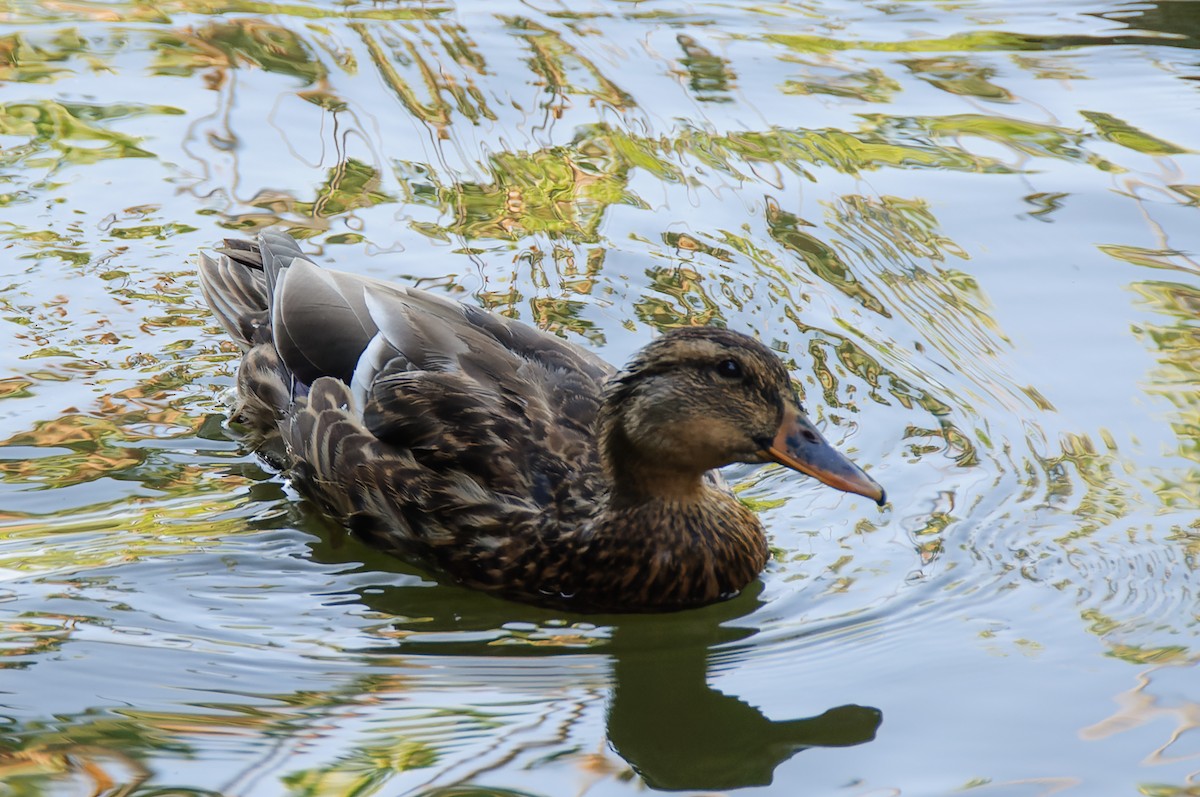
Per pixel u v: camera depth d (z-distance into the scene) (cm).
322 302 1205
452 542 1071
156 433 1233
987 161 1605
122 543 1091
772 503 1159
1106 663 935
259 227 1502
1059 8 1991
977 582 1034
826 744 872
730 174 1590
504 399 1100
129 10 1964
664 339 1028
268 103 1734
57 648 962
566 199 1551
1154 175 1562
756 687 941
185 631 992
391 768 844
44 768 838
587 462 1080
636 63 1831
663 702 930
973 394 1256
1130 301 1361
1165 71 1791
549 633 1020
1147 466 1149
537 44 1880
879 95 1752
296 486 1189
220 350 1349
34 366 1305
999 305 1369
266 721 892
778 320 1369
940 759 849
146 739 868
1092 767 832
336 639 995
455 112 1717
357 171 1609
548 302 1394
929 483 1152
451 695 929
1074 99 1731
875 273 1427
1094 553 1053
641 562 1041
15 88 1748
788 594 1047
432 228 1508
